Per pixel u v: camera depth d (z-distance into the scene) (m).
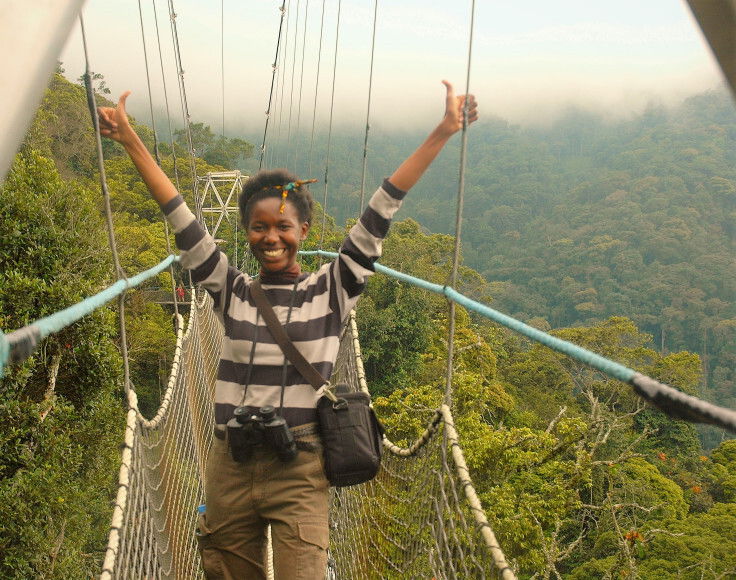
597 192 141.50
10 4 0.54
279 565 2.18
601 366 1.10
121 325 2.23
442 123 2.12
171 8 6.55
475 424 15.83
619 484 24.05
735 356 87.44
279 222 2.26
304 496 2.22
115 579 2.02
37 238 10.31
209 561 2.34
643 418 38.31
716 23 0.55
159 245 31.50
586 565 18.42
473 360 30.11
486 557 1.78
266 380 2.23
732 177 134.88
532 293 113.62
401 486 2.82
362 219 2.23
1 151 0.52
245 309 2.29
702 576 17.12
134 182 41.50
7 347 0.71
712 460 37.38
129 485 2.23
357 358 3.48
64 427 10.90
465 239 156.38
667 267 104.94
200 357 5.80
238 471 2.25
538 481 16.09
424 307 32.97
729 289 96.69
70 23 0.57
